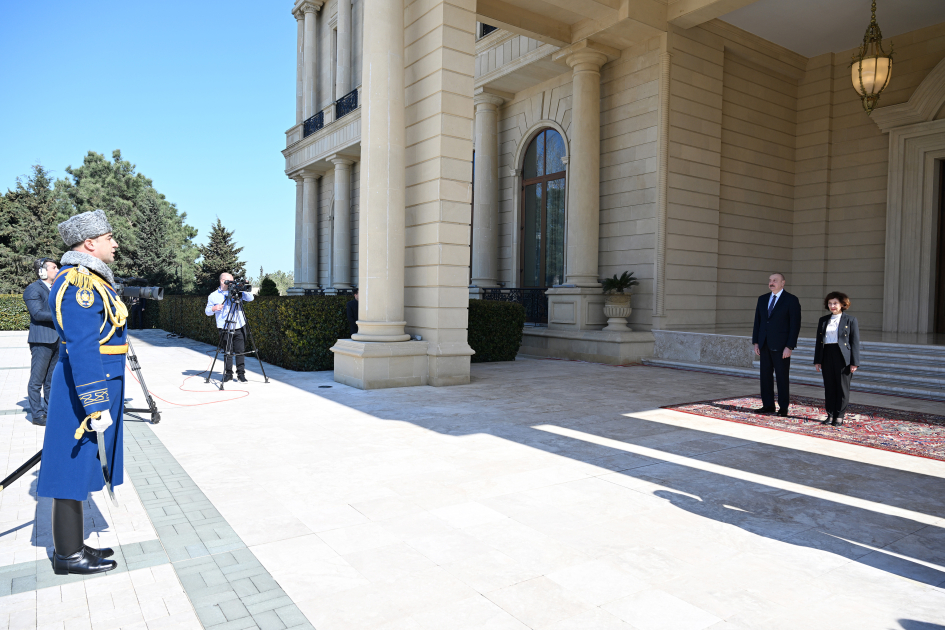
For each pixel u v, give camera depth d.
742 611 2.62
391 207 9.27
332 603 2.66
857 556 3.24
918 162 13.38
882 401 8.16
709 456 5.25
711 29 13.09
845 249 14.73
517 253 16.28
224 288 9.34
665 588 2.83
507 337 12.85
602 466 4.88
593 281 13.24
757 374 10.47
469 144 9.59
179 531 3.47
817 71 15.06
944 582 2.95
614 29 12.19
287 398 8.02
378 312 9.26
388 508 3.88
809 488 4.40
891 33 13.79
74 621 2.50
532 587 2.82
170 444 5.52
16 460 4.94
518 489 4.27
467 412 7.09
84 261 2.93
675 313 12.72
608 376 10.53
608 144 13.54
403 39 9.36
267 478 4.50
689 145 12.77
